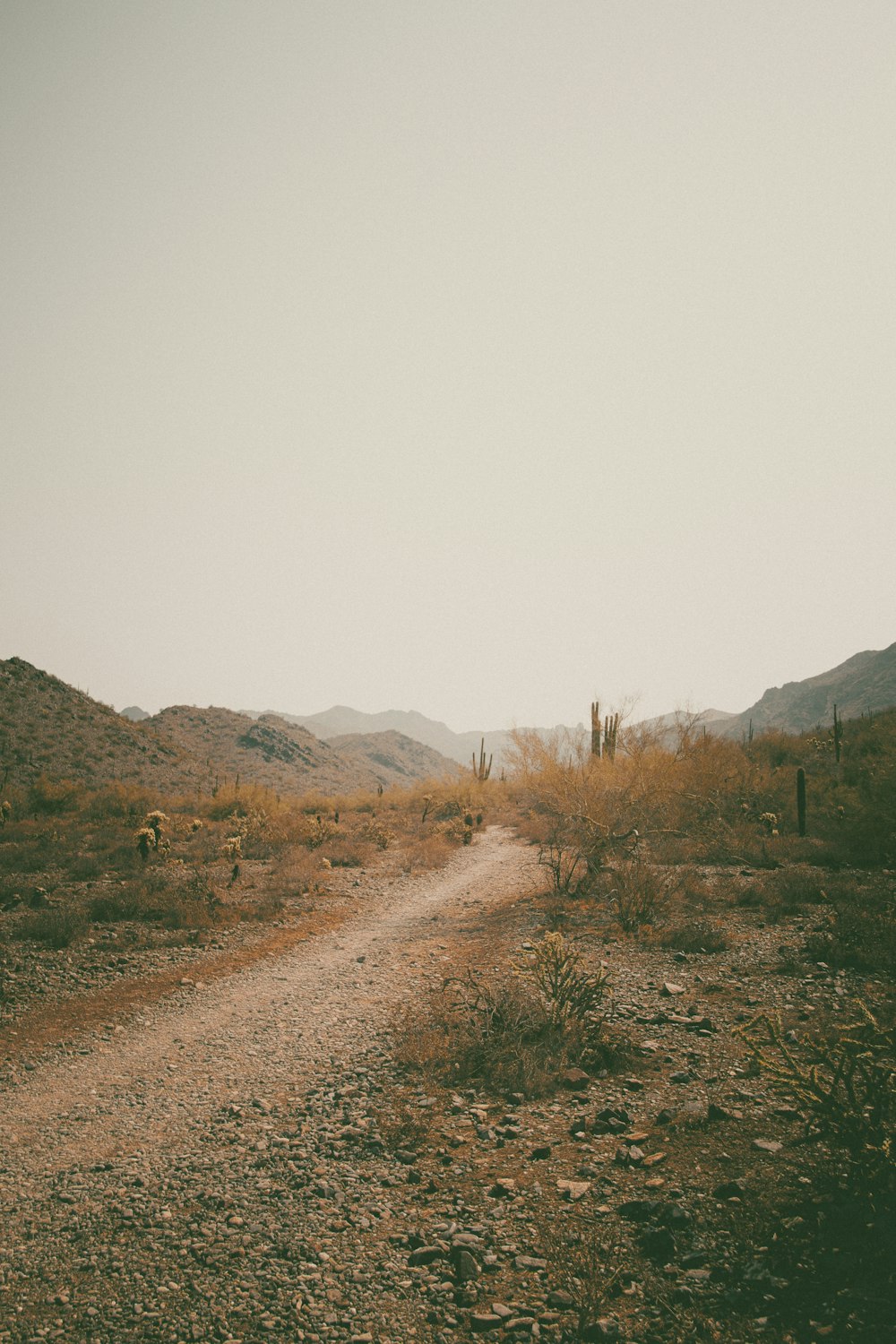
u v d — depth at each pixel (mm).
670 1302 3734
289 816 35500
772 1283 3752
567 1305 3793
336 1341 3721
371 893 19906
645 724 23969
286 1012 10461
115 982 12008
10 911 16469
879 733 31969
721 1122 5754
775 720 150750
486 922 15742
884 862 18047
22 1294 4316
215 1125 6879
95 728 61875
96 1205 5441
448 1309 3902
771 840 21656
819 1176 4719
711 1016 8484
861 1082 4781
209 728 100250
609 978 10266
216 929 15469
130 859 22875
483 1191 5113
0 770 47438
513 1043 7727
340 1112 6875
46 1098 7836
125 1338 3832
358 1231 4762
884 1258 3824
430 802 41625
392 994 10984
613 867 17344
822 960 10297
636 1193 4820
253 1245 4688
